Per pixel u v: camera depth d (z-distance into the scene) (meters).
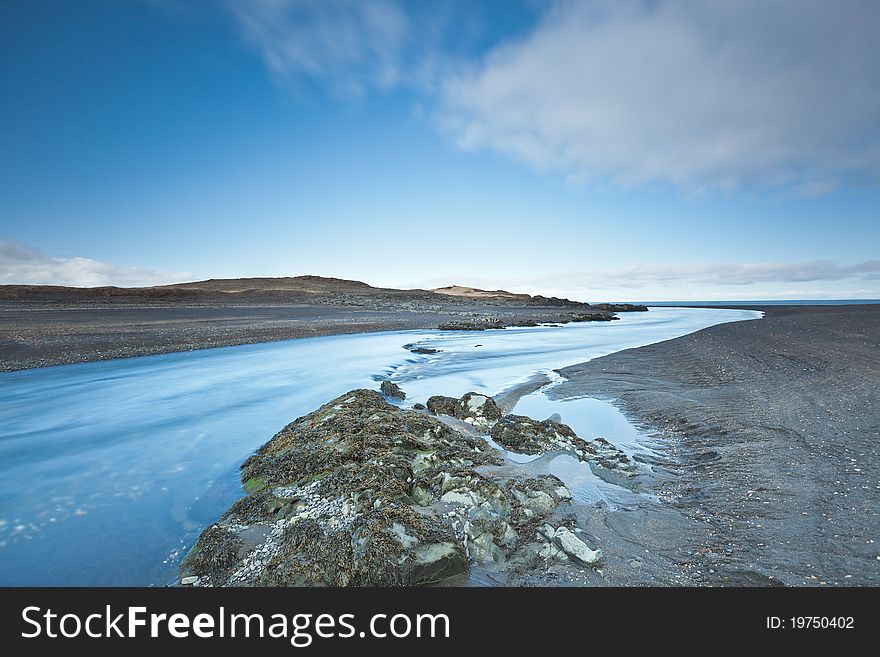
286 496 6.80
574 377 17.47
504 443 9.71
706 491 7.02
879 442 8.05
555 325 53.03
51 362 20.89
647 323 56.12
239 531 6.04
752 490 6.76
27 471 9.01
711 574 4.87
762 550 5.17
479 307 88.00
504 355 25.73
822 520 5.62
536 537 5.82
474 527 5.80
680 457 8.80
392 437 8.36
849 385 12.22
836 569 4.69
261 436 11.37
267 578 5.13
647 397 13.44
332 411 10.21
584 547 5.37
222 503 7.61
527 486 7.18
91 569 5.75
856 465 7.14
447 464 7.83
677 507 6.64
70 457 9.82
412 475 7.28
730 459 8.16
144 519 7.09
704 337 28.14
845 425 9.11
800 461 7.57
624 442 9.95
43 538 6.52
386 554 5.11
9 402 14.69
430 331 42.72
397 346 30.02
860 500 6.00
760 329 30.08
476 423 11.09
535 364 22.11
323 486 6.80
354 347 29.19
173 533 6.67
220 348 27.42
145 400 15.05
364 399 10.94
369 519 5.55
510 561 5.40
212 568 5.40
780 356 18.06
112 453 10.09
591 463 8.52
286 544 5.52
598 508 6.70
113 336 28.59
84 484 8.41
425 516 5.83
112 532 6.69
